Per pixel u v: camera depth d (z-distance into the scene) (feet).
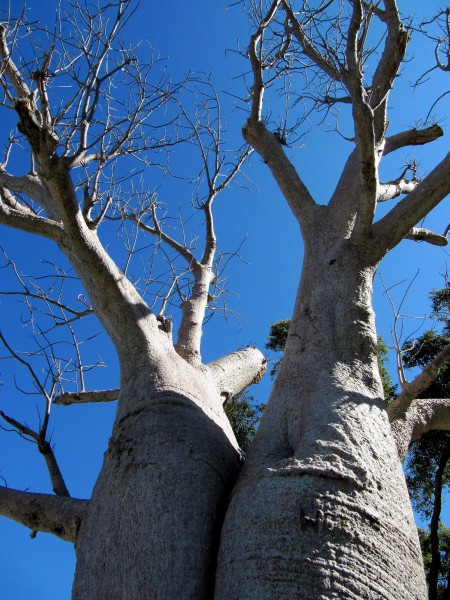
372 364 11.68
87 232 13.44
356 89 12.34
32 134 12.07
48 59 13.69
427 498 25.80
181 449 10.61
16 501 12.25
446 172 12.98
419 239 17.71
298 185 15.56
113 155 15.47
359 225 13.15
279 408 11.16
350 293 12.63
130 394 12.21
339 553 8.45
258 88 16.79
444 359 13.42
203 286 17.60
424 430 13.73
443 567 23.89
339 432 9.96
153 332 13.51
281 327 30.78
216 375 14.93
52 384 16.25
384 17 17.48
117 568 9.25
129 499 9.96
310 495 9.00
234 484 10.69
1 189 17.34
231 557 8.80
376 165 12.49
